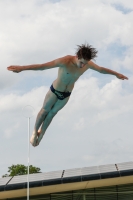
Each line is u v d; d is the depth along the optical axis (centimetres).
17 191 2997
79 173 2981
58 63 1104
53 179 2880
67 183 2878
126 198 3316
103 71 1201
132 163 3150
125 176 2867
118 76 1216
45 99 1255
